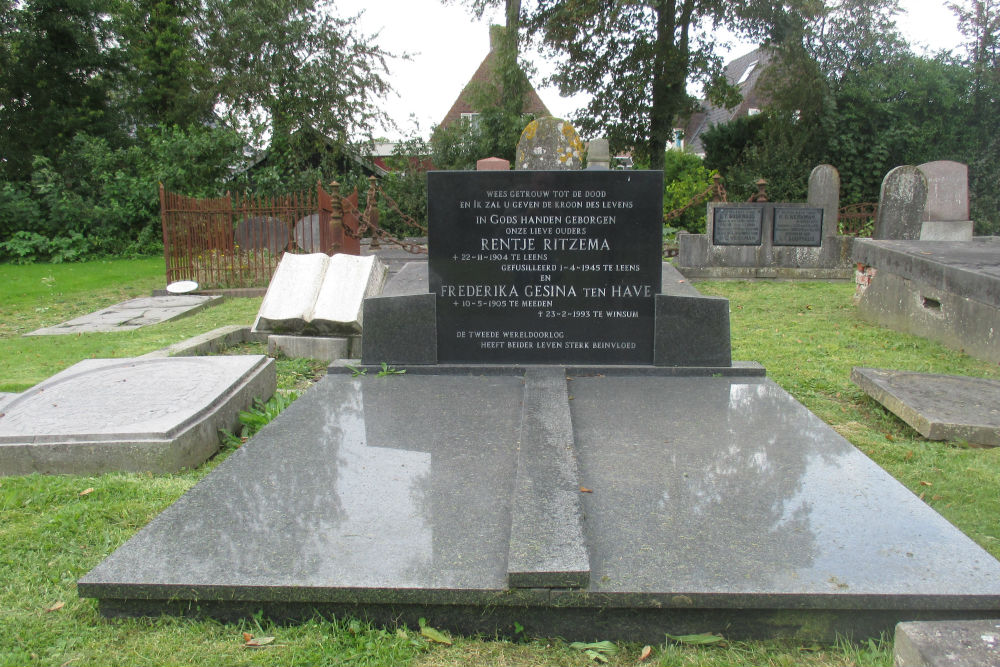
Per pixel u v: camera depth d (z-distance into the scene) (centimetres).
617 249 511
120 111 2555
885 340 727
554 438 363
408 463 343
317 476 327
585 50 2395
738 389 473
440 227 515
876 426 481
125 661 230
